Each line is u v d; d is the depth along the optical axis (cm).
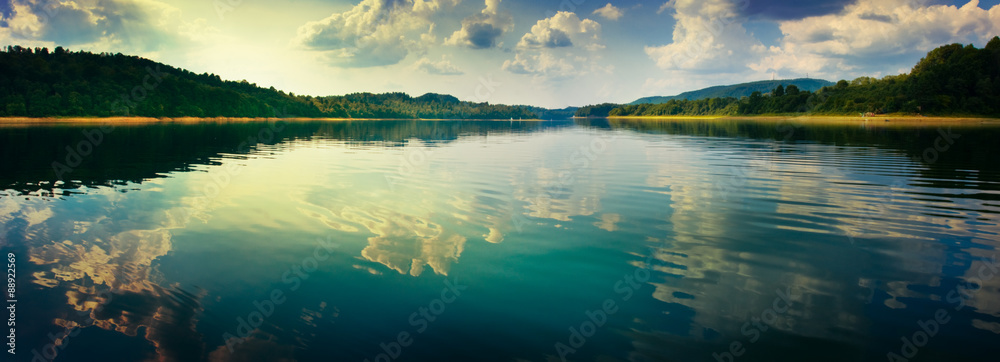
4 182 1324
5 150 2373
